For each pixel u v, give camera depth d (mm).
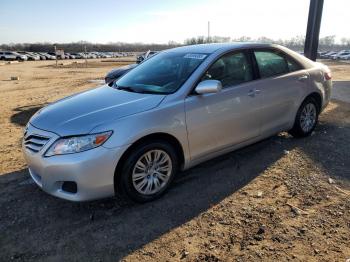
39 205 3967
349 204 3775
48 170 3539
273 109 5055
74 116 3744
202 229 3426
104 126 3521
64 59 68250
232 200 3941
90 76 22984
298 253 3025
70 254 3139
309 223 3455
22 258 3109
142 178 3834
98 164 3455
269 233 3314
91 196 3521
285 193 4062
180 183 4375
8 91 14875
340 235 3252
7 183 4531
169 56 4934
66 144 3471
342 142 5688
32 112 9328
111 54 92000
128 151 3656
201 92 4035
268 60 5102
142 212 3760
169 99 3967
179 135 3967
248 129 4746
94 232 3443
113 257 3078
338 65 35750
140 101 3941
